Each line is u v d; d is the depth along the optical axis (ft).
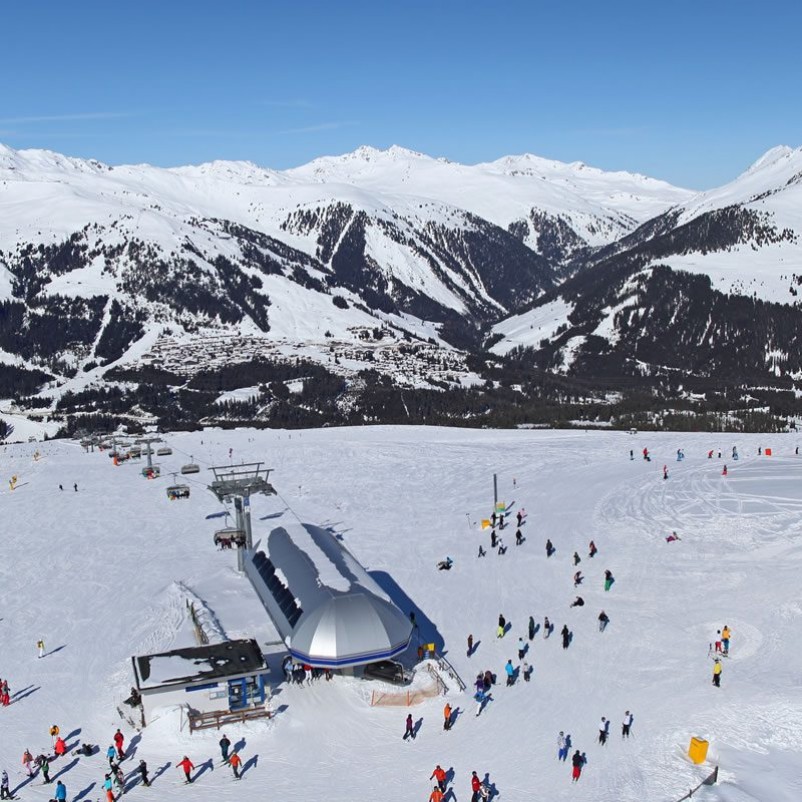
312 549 207.72
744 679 166.30
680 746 143.74
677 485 335.47
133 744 147.74
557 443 469.57
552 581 229.45
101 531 300.40
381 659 166.71
